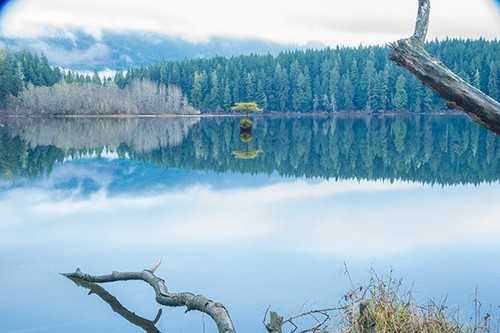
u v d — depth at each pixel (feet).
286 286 23.72
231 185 53.93
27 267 27.32
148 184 54.80
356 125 192.85
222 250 29.96
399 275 25.18
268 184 54.70
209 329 19.58
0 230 34.94
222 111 308.19
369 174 62.75
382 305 17.99
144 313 21.26
